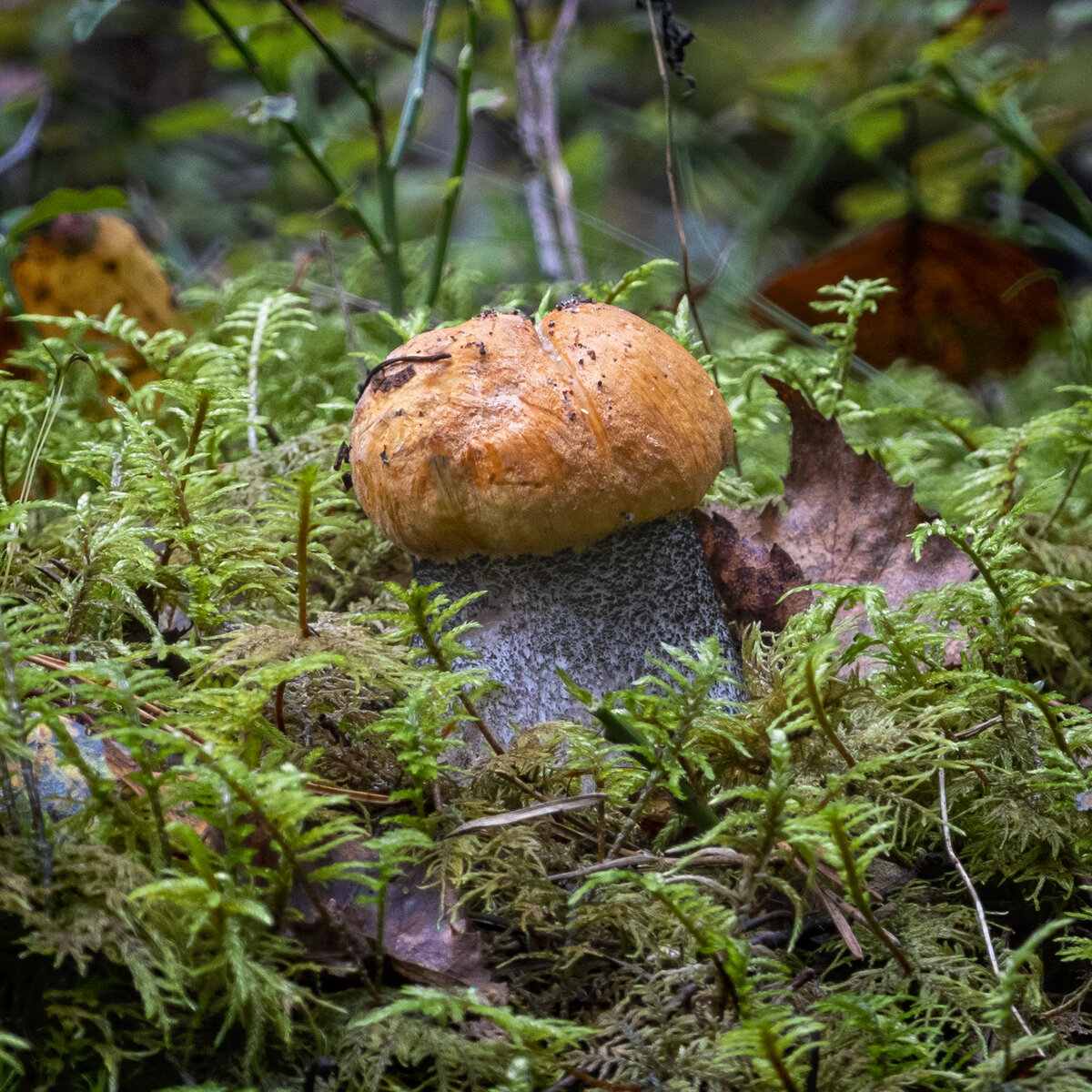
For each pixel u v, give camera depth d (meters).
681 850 0.38
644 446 0.40
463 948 0.37
